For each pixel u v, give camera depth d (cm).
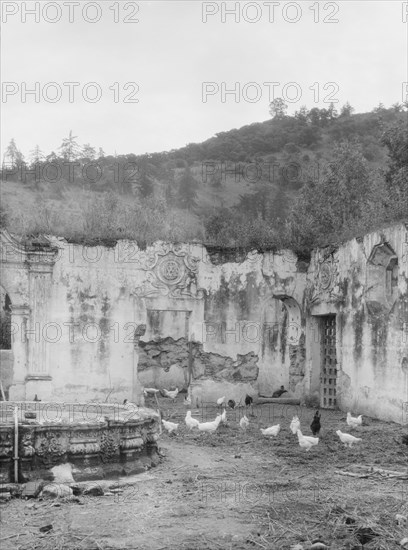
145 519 1158
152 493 1305
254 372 2686
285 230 2903
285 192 6488
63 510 1191
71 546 1031
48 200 6381
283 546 1048
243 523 1150
